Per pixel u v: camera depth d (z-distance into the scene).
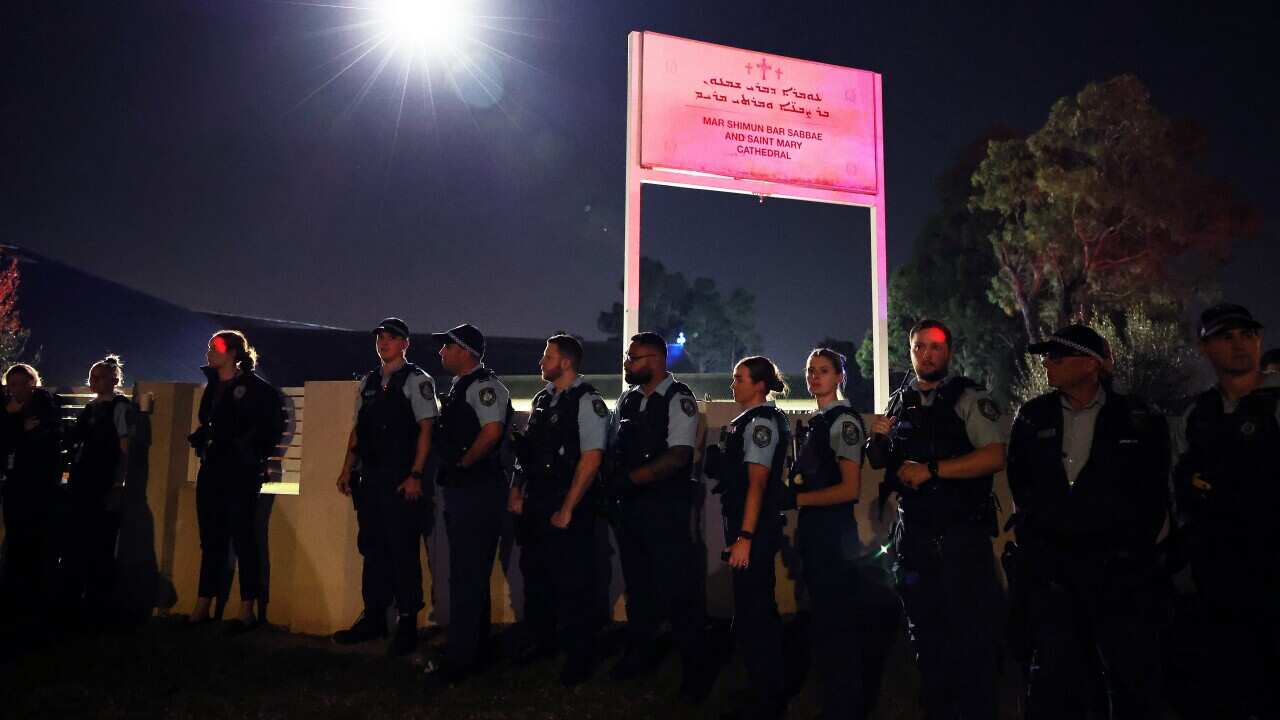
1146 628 3.38
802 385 15.33
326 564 6.26
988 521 3.79
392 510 5.77
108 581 6.49
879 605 5.69
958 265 45.69
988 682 3.67
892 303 48.06
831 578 4.24
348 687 5.04
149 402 6.91
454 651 5.13
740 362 4.83
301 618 6.27
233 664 5.43
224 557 6.37
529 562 5.70
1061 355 3.58
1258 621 3.42
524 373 47.88
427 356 39.84
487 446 5.17
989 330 45.72
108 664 5.40
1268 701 3.49
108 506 6.49
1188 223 36.50
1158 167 36.81
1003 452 3.71
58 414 6.64
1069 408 3.63
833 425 4.40
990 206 39.97
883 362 11.82
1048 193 37.66
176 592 6.76
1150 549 3.42
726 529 4.67
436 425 5.49
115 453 6.51
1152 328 21.70
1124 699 3.38
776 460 4.55
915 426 3.86
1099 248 38.12
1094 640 3.46
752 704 4.52
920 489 3.81
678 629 4.89
